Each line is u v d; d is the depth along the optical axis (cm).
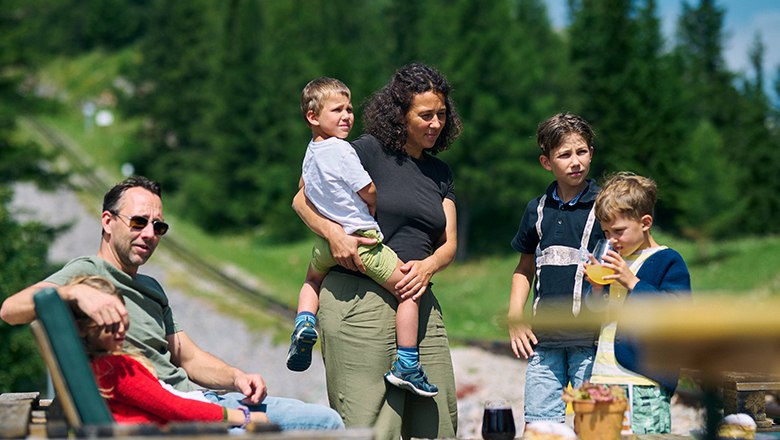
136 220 624
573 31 6819
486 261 6562
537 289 699
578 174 687
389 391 676
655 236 5981
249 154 8331
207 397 627
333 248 665
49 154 3850
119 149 9456
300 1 8531
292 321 3562
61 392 484
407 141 698
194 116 9544
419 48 6669
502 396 1784
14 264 2489
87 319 530
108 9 15050
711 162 5591
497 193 6544
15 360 2323
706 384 452
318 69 8038
